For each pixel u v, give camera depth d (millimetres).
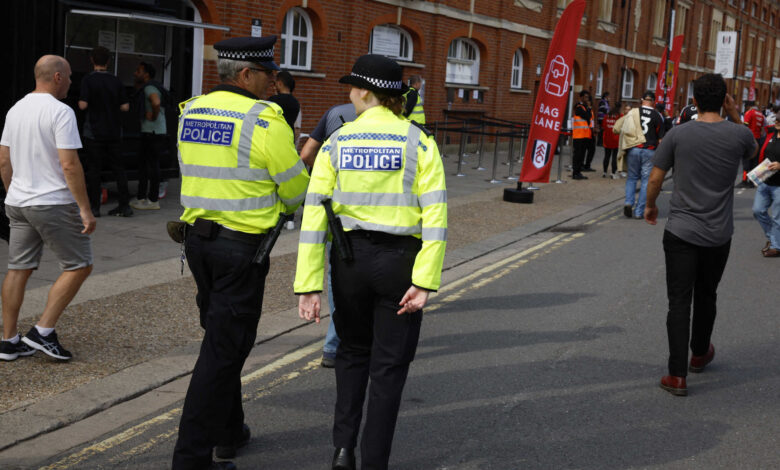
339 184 3379
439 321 6410
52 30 9945
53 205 4695
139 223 9422
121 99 9523
